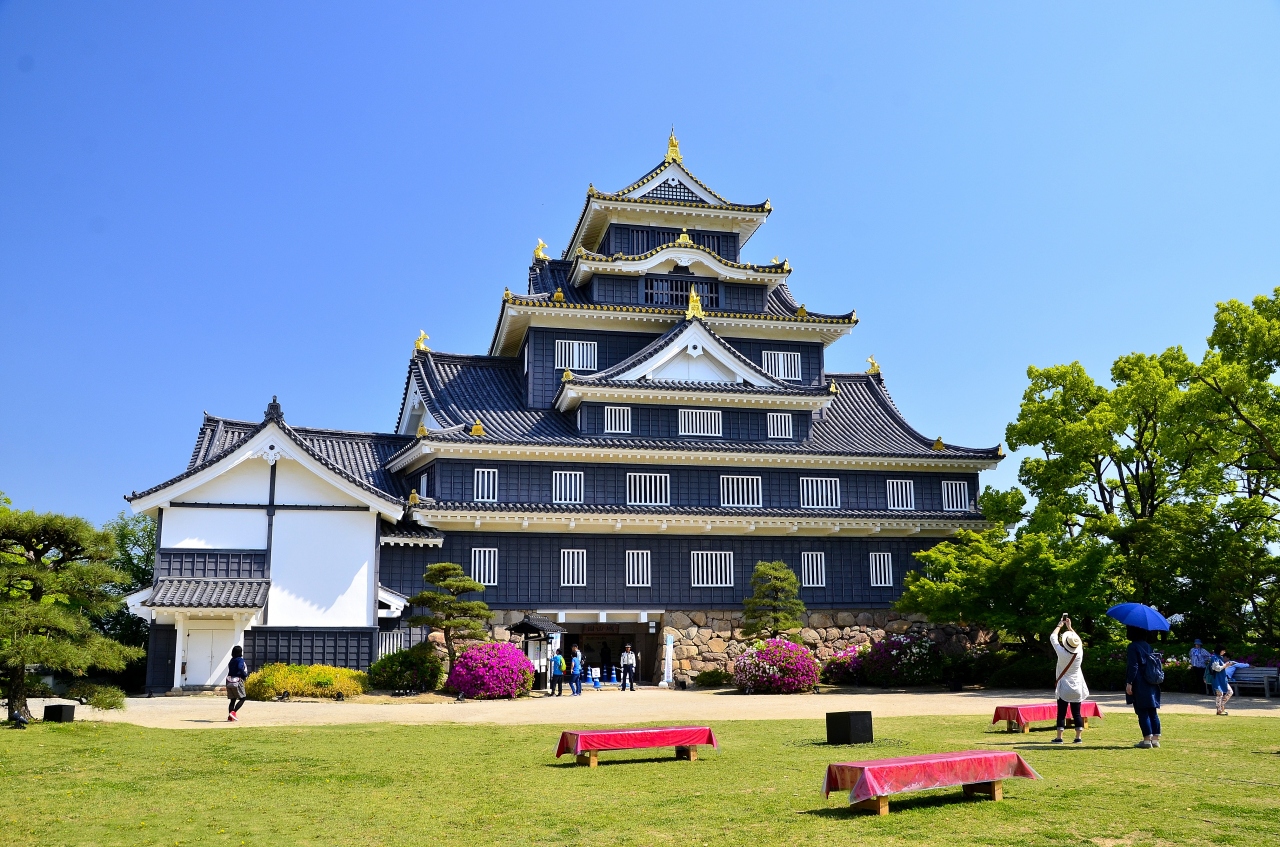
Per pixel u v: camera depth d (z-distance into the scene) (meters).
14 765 18.55
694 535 47.59
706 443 48.12
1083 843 11.28
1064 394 48.12
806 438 50.62
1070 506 47.88
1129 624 19.22
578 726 24.80
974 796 14.03
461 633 38.34
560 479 46.31
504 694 35.56
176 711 29.92
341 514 40.91
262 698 34.75
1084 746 18.97
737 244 56.09
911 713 28.05
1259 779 14.82
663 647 46.03
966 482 51.44
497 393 50.53
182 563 38.88
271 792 16.00
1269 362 37.69
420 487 46.50
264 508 40.06
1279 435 39.84
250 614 37.53
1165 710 27.98
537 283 54.69
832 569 49.12
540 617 41.78
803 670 39.28
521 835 12.69
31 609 23.59
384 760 19.17
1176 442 41.97
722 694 38.72
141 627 50.25
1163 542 38.16
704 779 16.38
